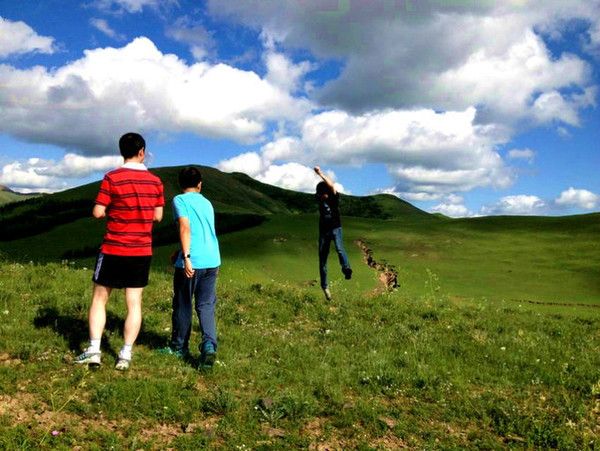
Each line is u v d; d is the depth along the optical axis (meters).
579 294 56.72
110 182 7.45
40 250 84.88
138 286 7.62
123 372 7.47
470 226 97.44
